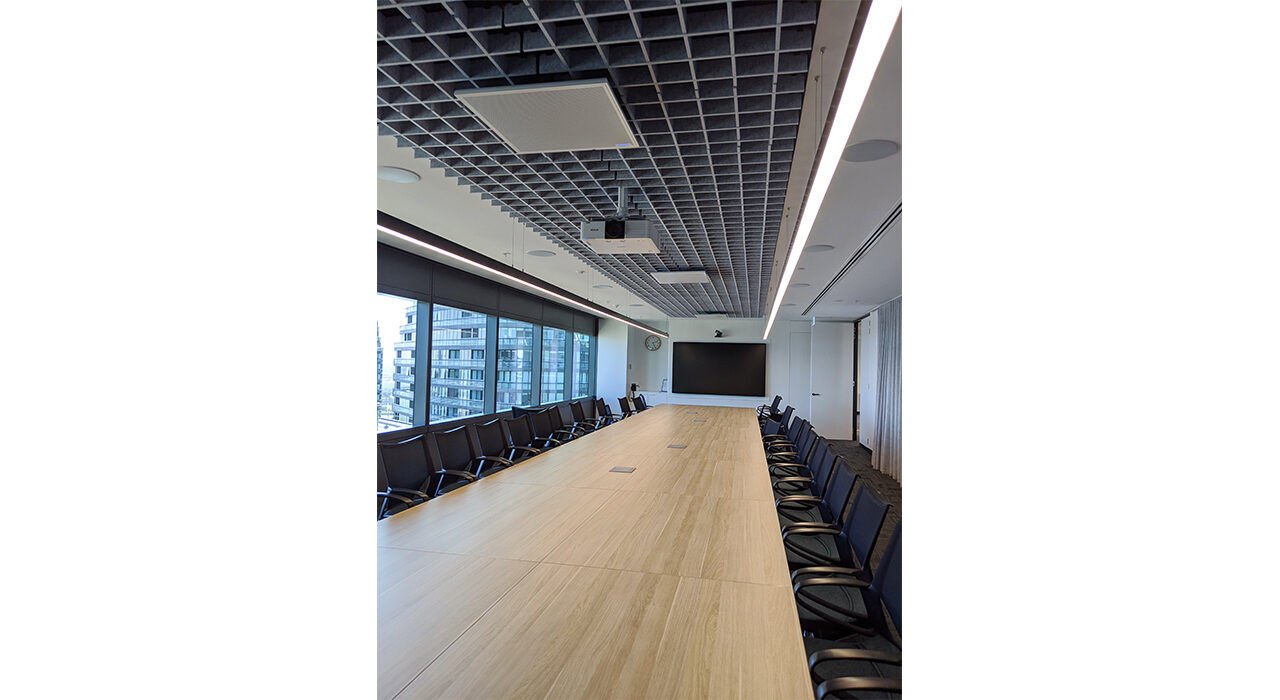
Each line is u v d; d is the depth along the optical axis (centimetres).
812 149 313
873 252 513
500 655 142
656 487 329
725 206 427
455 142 312
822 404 1193
